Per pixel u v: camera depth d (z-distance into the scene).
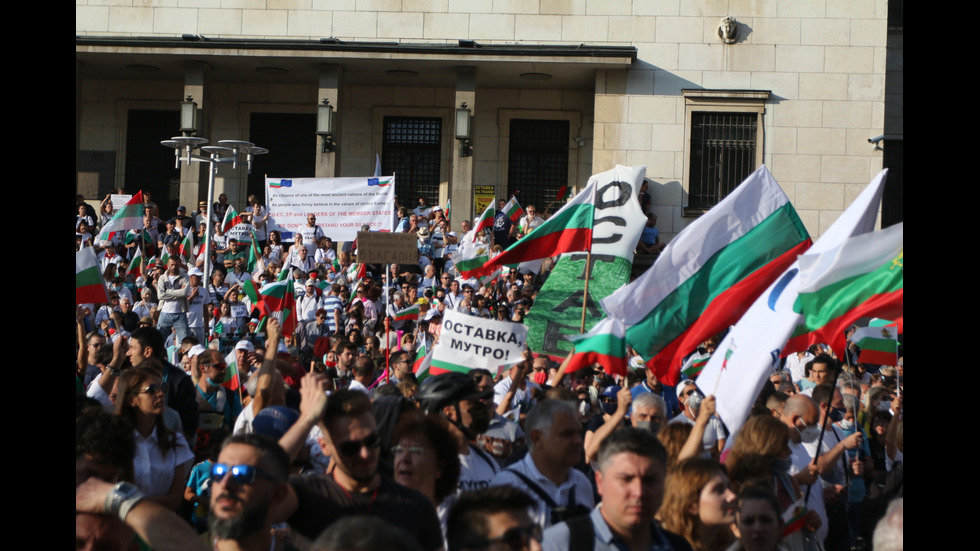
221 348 16.61
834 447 7.52
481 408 5.88
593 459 6.34
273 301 14.91
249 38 26.45
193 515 6.96
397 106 28.38
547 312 11.39
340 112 26.48
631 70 25.89
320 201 22.83
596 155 25.89
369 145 28.45
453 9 26.27
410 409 5.10
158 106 28.69
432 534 4.55
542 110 28.09
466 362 8.18
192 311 17.28
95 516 4.09
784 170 25.66
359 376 8.81
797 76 25.67
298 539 4.46
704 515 4.89
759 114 25.62
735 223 8.41
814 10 25.66
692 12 25.86
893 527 4.62
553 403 5.39
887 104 29.19
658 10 25.91
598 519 4.29
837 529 7.85
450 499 5.52
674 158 25.77
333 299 18.36
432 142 28.50
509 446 6.80
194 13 26.66
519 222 23.38
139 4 26.66
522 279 21.52
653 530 4.43
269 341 6.16
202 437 8.55
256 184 28.53
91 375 9.70
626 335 8.27
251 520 3.98
